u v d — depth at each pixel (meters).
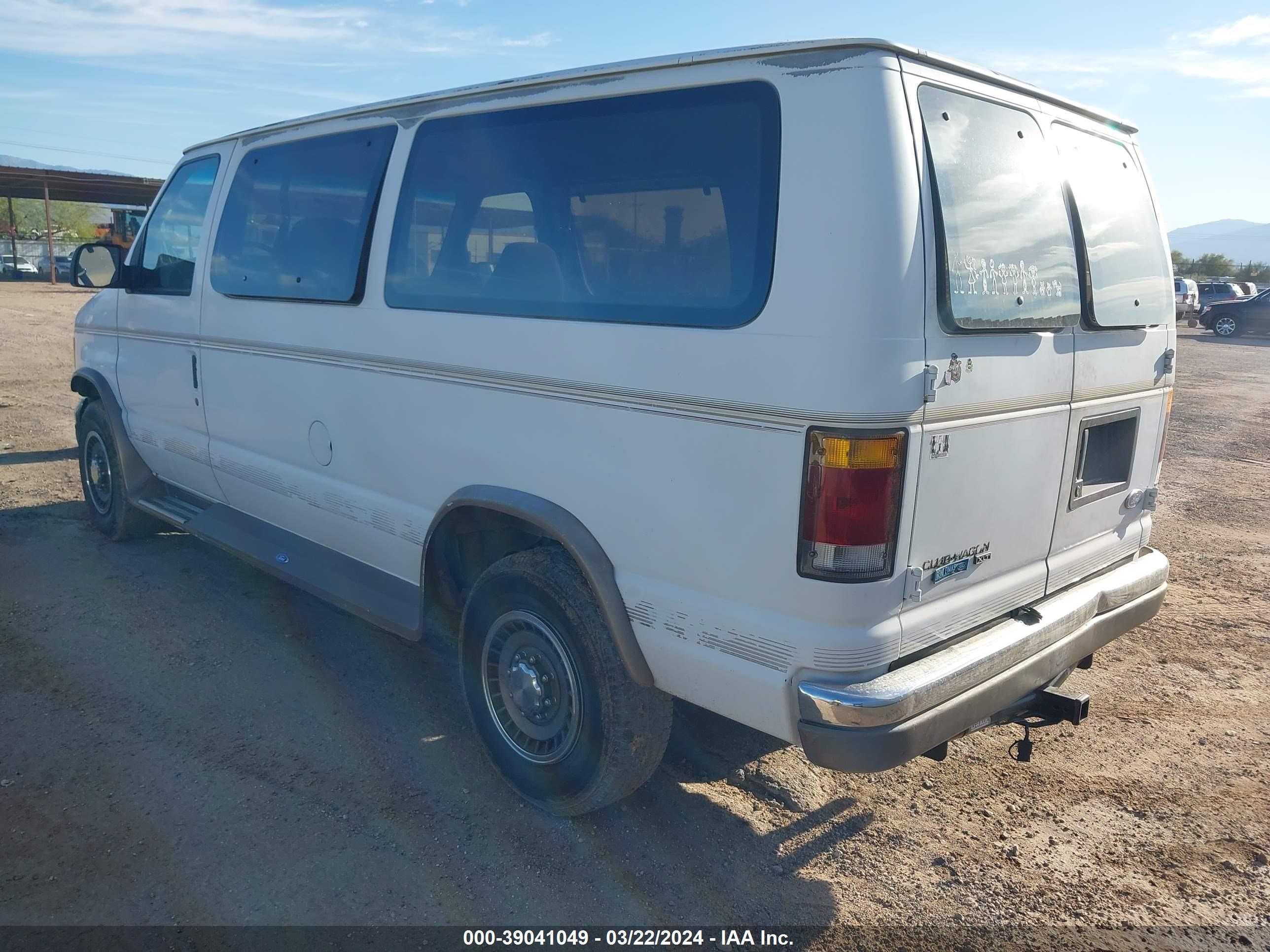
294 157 4.39
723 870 3.20
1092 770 3.90
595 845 3.30
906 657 2.73
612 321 2.97
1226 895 3.16
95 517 6.31
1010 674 2.97
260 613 5.13
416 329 3.63
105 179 42.09
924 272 2.53
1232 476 9.23
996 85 2.97
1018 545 3.08
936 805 3.63
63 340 17.88
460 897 3.01
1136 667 4.88
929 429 2.60
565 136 3.21
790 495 2.58
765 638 2.69
